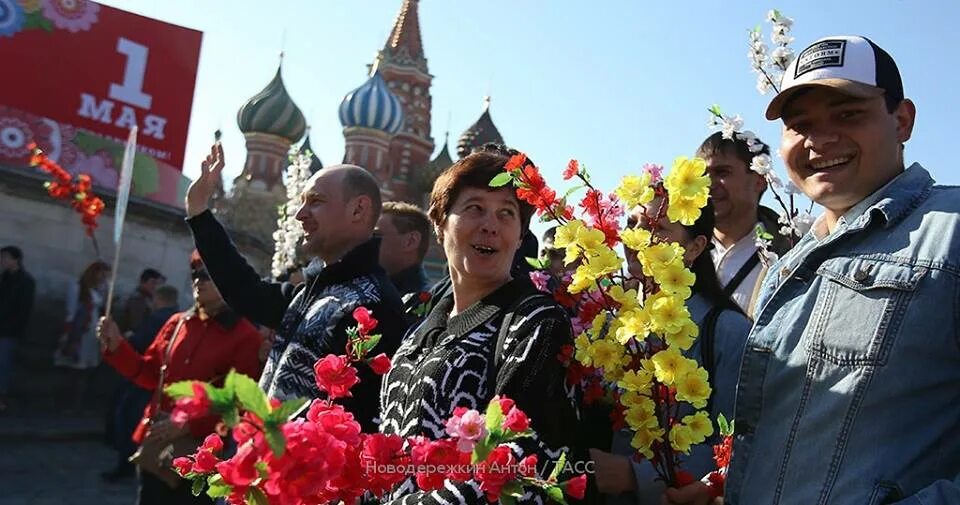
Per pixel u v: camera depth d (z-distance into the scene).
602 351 1.88
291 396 2.73
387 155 28.25
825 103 1.74
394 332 2.73
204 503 3.76
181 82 12.77
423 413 1.85
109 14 12.28
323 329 2.74
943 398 1.51
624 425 2.16
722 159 3.28
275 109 24.70
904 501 1.42
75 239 11.27
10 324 9.55
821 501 1.54
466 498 1.59
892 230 1.64
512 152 2.52
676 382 1.78
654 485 2.06
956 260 1.51
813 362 1.63
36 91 11.55
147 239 12.00
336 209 3.06
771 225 3.68
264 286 3.68
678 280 1.81
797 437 1.62
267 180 24.52
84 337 10.97
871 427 1.52
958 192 1.61
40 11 11.72
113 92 12.18
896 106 1.75
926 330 1.50
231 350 4.12
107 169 12.00
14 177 10.73
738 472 1.76
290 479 1.21
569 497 1.96
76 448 9.18
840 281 1.64
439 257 21.30
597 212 1.99
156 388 4.18
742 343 2.27
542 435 1.71
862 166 1.72
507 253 2.02
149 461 3.73
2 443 8.88
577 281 1.91
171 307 9.18
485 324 1.92
